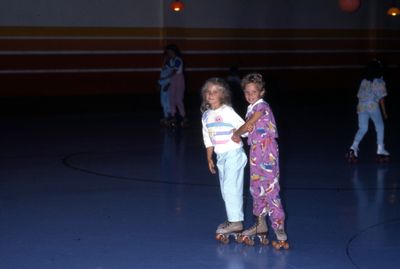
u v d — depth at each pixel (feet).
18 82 60.90
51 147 41.32
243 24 70.85
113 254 19.52
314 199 26.78
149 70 66.28
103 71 64.34
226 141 20.10
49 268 18.26
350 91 78.33
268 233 21.56
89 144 42.65
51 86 62.34
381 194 27.78
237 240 20.57
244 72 71.31
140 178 31.30
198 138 45.75
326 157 37.70
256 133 19.70
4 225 22.71
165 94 51.96
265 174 19.74
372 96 35.12
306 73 75.25
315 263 18.74
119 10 64.34
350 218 23.73
